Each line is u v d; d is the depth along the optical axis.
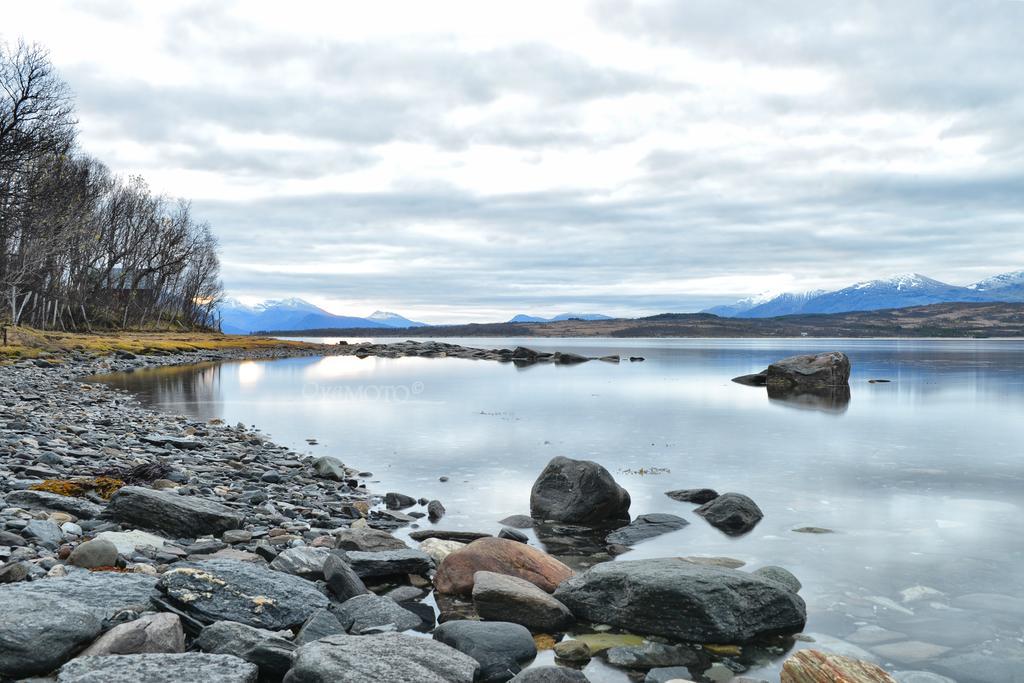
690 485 17.41
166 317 138.50
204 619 7.20
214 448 20.39
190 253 121.75
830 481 17.88
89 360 62.97
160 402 36.31
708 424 29.72
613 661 7.60
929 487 17.09
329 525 12.54
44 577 7.89
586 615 8.80
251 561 9.55
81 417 24.75
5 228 48.94
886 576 10.39
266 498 14.11
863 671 6.31
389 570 9.84
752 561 11.19
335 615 7.80
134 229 110.75
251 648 6.50
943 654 7.67
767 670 7.39
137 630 6.46
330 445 23.14
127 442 19.50
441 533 12.18
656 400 40.91
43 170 51.44
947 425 29.91
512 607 8.52
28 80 43.91
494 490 16.42
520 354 105.19
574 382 56.34
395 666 6.20
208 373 60.19
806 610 8.96
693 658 7.68
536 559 10.10
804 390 49.56
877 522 13.73
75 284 100.00
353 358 104.81
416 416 31.69
